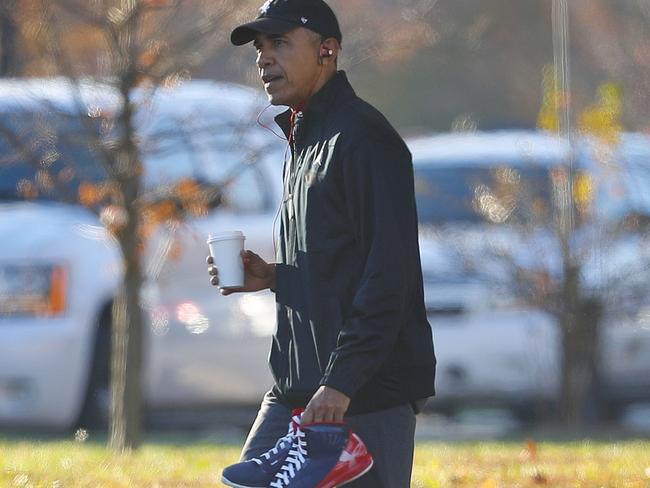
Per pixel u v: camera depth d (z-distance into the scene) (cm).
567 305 4562
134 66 3541
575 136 4666
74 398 4366
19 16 3584
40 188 4397
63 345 4312
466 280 4603
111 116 3650
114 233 3662
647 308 4603
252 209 4609
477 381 4584
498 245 4584
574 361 4594
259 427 1972
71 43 3725
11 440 4281
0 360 4275
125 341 3744
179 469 3306
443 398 4628
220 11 3647
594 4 7381
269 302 4628
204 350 4531
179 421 5012
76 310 4341
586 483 3041
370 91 9769
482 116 9956
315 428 1798
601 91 4766
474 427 4859
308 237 1869
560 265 4572
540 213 4606
